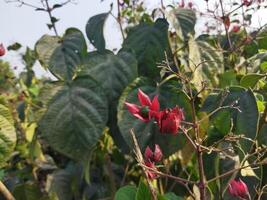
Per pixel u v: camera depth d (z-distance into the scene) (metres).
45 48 0.47
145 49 0.49
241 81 0.43
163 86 0.44
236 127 0.39
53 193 0.51
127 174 0.54
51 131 0.43
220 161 0.41
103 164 0.52
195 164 0.42
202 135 0.41
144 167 0.28
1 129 0.41
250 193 0.39
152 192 0.29
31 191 0.52
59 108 0.44
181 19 0.49
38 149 0.53
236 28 0.63
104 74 0.46
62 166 0.65
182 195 0.48
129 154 0.47
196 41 0.48
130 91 0.43
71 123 0.43
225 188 0.37
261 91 0.48
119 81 0.46
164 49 0.48
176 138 0.41
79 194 0.55
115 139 0.47
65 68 0.46
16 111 0.63
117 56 0.47
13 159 0.65
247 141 0.38
